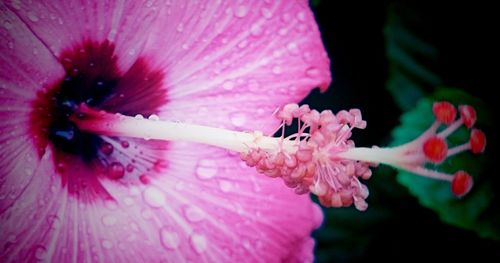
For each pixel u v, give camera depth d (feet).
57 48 0.38
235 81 0.43
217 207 0.42
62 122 0.40
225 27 0.42
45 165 0.39
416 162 0.38
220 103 0.42
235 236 0.42
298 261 0.44
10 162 0.37
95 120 0.40
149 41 0.41
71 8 0.38
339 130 0.38
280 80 0.43
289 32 0.43
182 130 0.39
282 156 0.38
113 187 0.41
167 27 0.41
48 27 0.38
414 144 0.38
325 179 0.38
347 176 0.38
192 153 0.42
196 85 0.42
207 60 0.42
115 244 0.40
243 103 0.43
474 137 0.38
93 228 0.40
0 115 0.37
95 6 0.39
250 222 0.42
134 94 0.42
